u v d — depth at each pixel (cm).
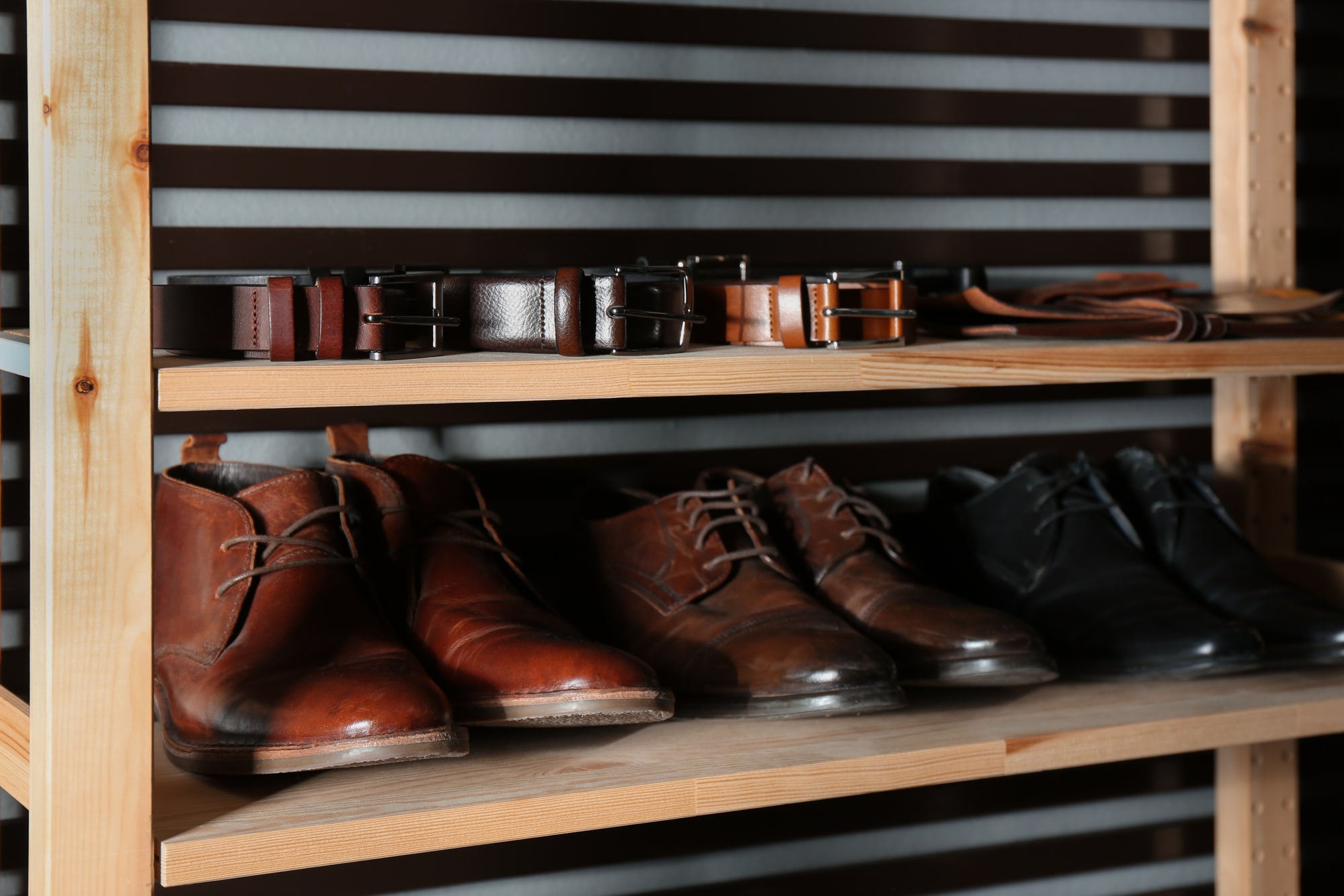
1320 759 151
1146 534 121
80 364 71
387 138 117
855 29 130
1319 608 110
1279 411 138
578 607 108
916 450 135
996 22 135
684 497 104
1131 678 104
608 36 122
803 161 129
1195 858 145
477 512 99
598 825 81
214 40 111
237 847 74
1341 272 150
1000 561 116
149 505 73
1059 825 140
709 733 92
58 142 69
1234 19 133
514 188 121
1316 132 148
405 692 78
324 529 91
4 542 110
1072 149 138
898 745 90
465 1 118
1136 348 97
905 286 96
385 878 119
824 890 133
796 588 101
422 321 81
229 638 85
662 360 82
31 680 82
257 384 74
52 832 72
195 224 112
